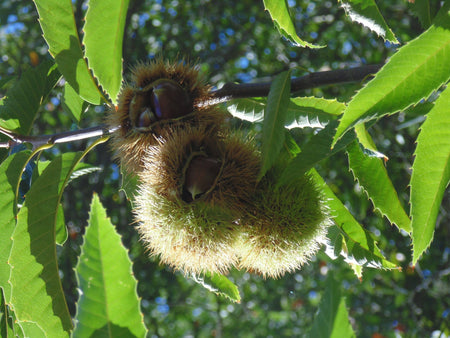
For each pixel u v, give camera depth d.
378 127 1.02
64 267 1.18
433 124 0.21
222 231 0.34
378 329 1.10
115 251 0.19
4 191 0.37
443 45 0.21
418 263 1.08
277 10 0.30
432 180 0.21
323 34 1.26
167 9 1.34
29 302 0.31
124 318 0.18
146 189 0.35
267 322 1.43
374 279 1.13
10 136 0.40
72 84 0.33
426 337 1.08
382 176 0.34
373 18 0.30
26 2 1.21
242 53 1.34
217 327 1.42
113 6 0.26
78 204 1.23
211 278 0.38
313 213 0.34
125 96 0.38
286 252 0.33
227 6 1.34
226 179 0.33
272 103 0.28
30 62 1.28
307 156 0.27
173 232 0.34
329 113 0.36
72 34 0.31
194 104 0.37
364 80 0.32
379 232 1.04
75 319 0.18
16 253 0.32
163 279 1.38
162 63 0.38
